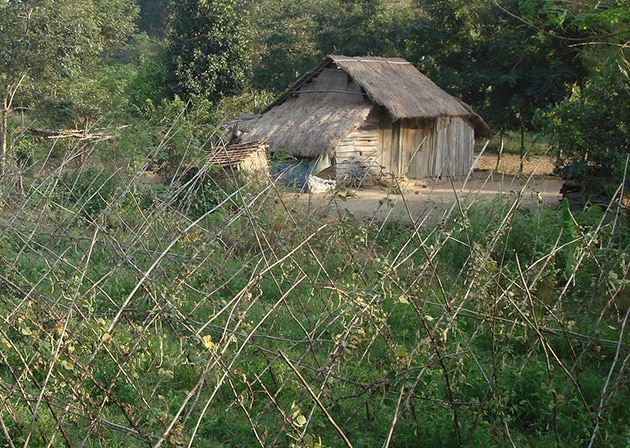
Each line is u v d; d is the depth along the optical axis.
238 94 27.25
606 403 5.20
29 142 14.36
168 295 6.40
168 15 48.88
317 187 19.97
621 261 6.41
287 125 21.97
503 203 9.99
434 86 23.91
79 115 20.27
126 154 11.55
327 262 8.55
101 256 9.16
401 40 27.72
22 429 4.99
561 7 7.45
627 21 7.89
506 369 6.00
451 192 19.50
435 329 5.18
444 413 5.40
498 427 5.15
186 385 5.95
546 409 5.54
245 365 6.13
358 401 5.69
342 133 20.50
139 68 28.73
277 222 9.51
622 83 9.24
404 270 7.92
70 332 5.41
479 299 5.89
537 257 8.41
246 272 8.16
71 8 19.19
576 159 10.79
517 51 25.14
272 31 31.55
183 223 9.22
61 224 9.00
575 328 6.82
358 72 22.31
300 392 5.65
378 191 20.30
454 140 24.06
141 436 4.47
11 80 17.98
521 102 24.88
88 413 4.72
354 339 5.21
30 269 8.19
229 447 5.17
